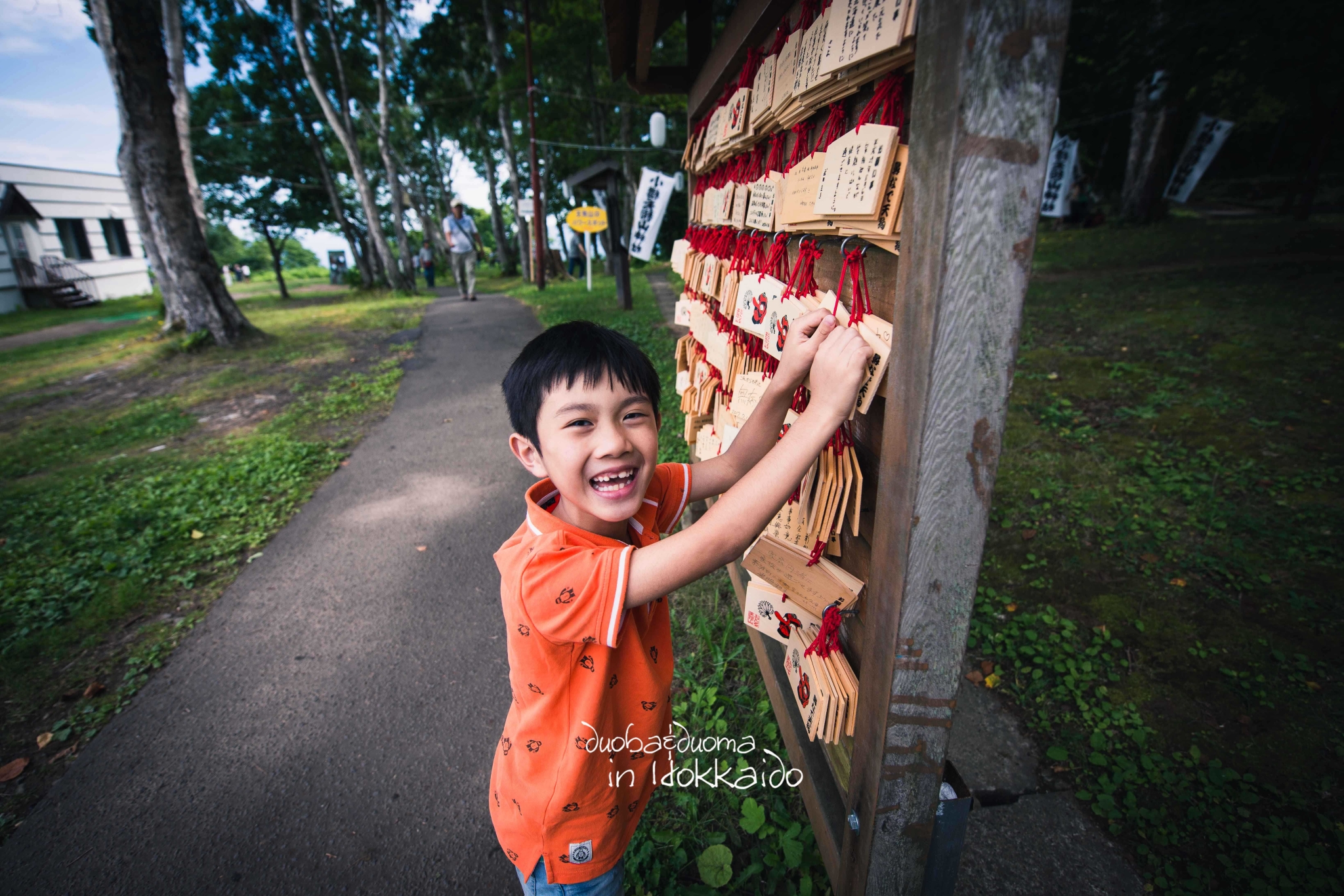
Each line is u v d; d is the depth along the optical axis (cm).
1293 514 336
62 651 301
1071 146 1030
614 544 113
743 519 99
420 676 273
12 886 195
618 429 105
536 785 119
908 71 91
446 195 3319
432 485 460
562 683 112
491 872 192
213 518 420
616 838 128
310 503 441
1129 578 305
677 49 1827
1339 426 409
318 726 249
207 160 2186
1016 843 191
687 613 289
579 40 1705
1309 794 202
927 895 126
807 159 126
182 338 1027
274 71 2003
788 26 148
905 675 98
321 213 2477
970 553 90
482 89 2098
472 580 341
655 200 865
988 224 74
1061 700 241
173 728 252
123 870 198
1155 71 914
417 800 216
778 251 155
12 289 2217
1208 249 1090
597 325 109
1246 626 271
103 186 2609
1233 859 184
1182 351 570
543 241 1662
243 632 307
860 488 109
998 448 84
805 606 126
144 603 334
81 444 612
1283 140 2094
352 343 1016
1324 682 241
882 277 103
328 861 197
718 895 176
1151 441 427
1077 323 710
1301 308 634
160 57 953
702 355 262
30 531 428
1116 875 182
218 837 206
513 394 112
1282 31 795
